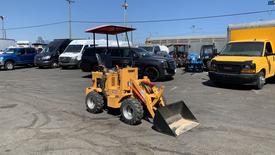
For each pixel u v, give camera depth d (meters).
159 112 6.07
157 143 5.42
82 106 8.63
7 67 23.62
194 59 19.38
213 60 12.27
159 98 6.85
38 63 24.31
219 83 12.86
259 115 7.48
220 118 7.17
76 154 4.95
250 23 13.62
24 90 11.99
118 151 5.06
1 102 9.43
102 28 8.41
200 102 9.09
